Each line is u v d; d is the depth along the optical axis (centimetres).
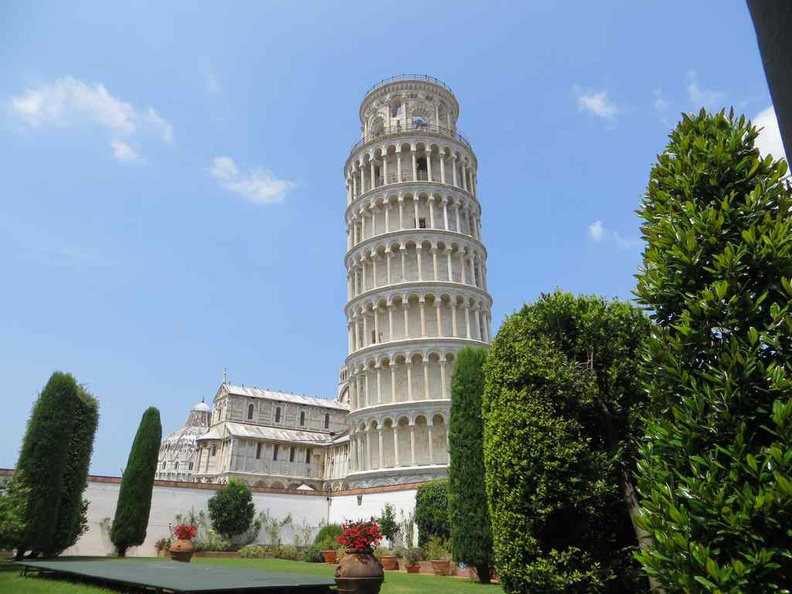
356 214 6850
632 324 1706
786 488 665
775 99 258
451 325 6034
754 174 970
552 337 1781
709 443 802
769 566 664
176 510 4747
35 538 3098
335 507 5394
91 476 4353
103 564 2509
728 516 707
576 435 1634
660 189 1089
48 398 3347
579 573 1484
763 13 263
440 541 3528
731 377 799
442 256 6350
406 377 5834
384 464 5616
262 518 5144
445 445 5547
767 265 848
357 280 6625
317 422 11731
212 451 10719
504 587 1594
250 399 11094
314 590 1853
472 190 7056
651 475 873
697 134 1077
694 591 705
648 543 1448
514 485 1597
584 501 1573
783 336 795
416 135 6744
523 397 1661
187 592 1547
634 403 1620
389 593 2123
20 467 3189
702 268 926
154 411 4359
